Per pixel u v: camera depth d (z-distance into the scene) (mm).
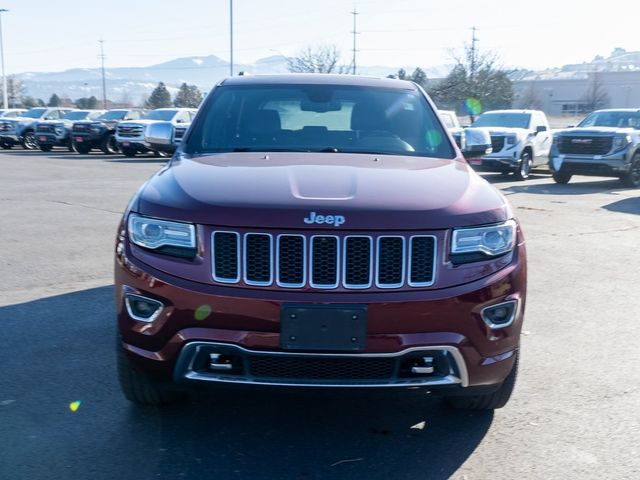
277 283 3305
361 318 3254
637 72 86688
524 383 4621
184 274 3346
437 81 53875
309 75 5484
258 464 3494
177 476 3355
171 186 3707
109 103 99125
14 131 31094
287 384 3301
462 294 3340
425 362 3361
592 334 5660
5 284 6766
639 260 8477
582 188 16594
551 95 89688
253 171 3896
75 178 17422
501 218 3584
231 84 5281
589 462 3588
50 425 3855
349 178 3785
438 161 4457
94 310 5953
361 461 3549
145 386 3844
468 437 3838
